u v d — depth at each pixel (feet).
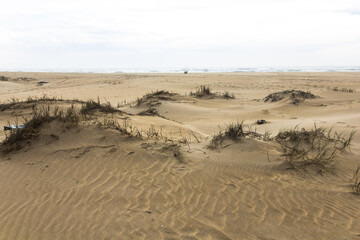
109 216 12.50
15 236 11.38
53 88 71.41
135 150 18.07
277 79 92.27
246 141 19.70
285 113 37.09
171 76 107.04
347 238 11.39
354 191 14.83
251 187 14.96
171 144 19.27
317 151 19.19
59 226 11.92
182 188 14.70
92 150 18.06
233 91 63.16
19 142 18.88
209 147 19.62
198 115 37.86
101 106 27.78
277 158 17.83
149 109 38.37
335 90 57.67
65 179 15.40
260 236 11.46
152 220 12.29
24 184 15.03
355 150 19.67
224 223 12.18
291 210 13.15
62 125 20.24
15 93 61.46
